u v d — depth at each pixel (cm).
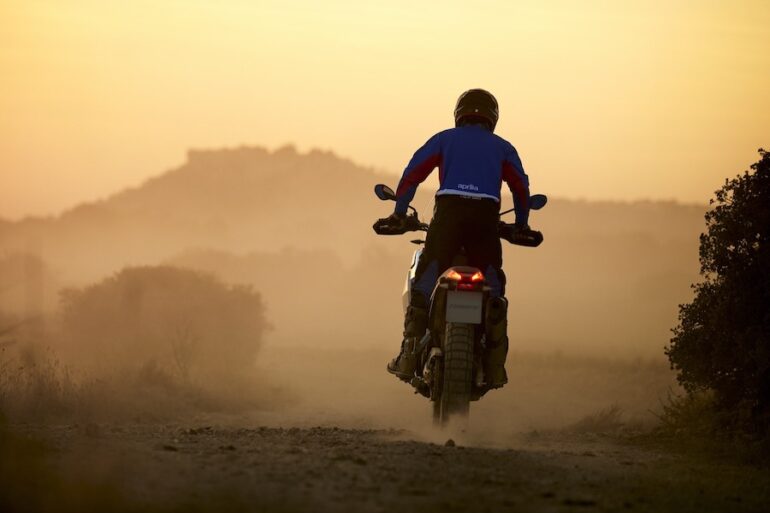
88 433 2792
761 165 3644
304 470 2020
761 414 3466
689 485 2217
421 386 3206
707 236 3722
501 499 1850
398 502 1764
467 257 3153
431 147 3194
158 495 1741
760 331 3500
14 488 1706
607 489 2050
